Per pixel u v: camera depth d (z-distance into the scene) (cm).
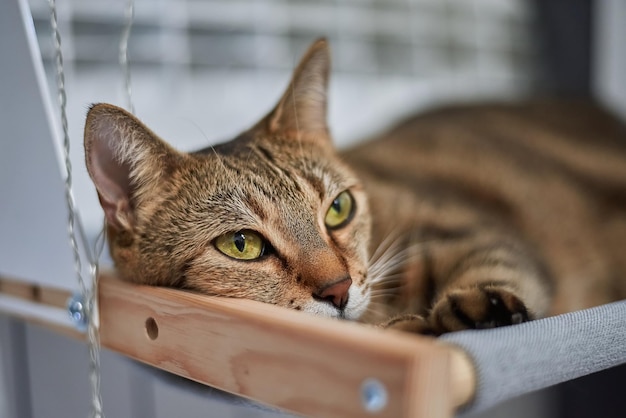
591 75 84
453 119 75
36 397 63
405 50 82
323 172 44
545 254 57
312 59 46
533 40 86
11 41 40
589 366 33
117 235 40
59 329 44
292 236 39
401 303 43
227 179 40
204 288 38
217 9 70
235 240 39
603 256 60
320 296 38
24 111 41
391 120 78
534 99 83
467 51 86
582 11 83
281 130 46
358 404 28
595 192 65
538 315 38
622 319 35
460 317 36
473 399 29
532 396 77
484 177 63
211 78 69
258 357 31
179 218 40
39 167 41
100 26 63
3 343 62
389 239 50
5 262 46
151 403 67
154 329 36
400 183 59
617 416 71
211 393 38
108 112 38
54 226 41
